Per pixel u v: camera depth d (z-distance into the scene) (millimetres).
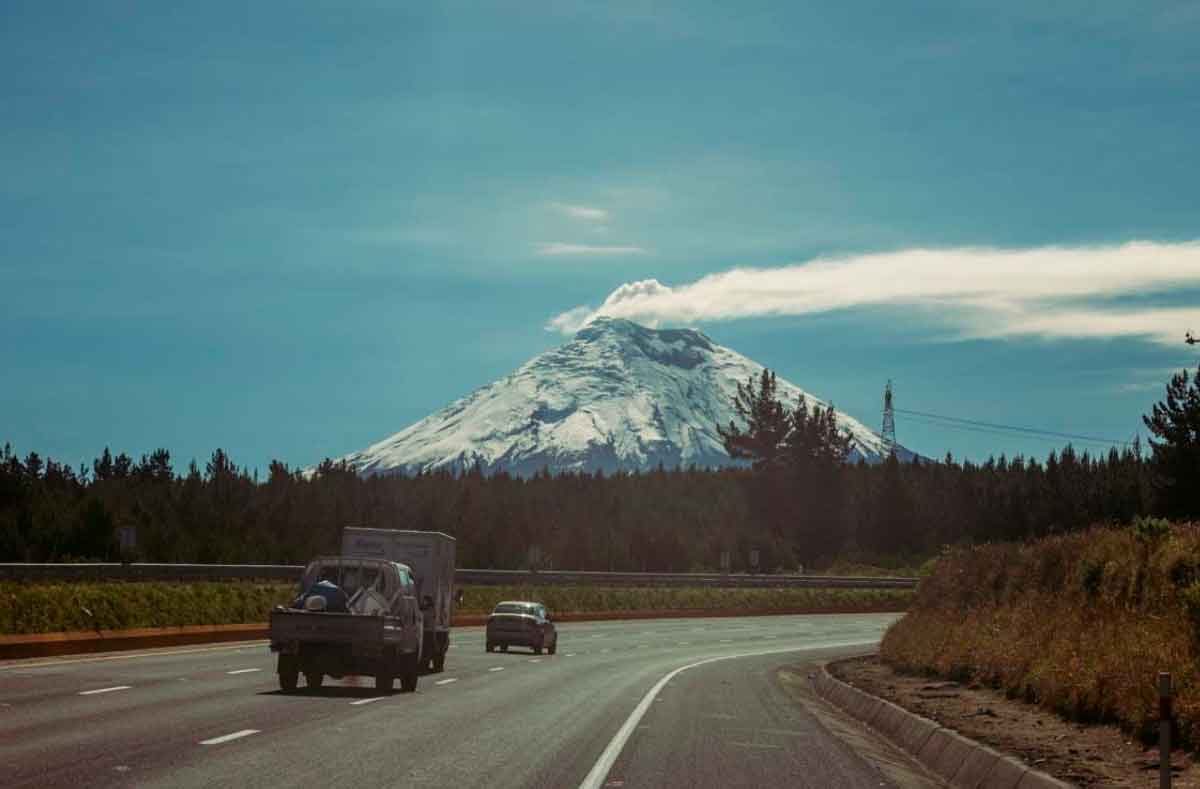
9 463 67562
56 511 61844
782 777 14344
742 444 144125
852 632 69562
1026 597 29359
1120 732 16938
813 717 23234
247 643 40781
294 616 23047
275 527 79688
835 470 132750
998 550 35281
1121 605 23297
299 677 26641
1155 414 74562
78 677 24047
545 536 103188
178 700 20047
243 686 23516
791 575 102875
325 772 12836
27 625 33625
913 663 32500
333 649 23062
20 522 60281
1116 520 32156
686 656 46438
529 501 138375
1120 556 24812
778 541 121625
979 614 31750
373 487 116125
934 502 145375
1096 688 18469
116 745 14180
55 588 36656
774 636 64500
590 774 13742
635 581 87062
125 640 34688
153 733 15430
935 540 137500
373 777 12656
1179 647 17641
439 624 33469
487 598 71688
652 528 116188
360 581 24922
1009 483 149000
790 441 135875
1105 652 19672
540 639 44438
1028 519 134250
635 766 14672
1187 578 21719
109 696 20266
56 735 14914
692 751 16531
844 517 132500
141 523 66375
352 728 17141
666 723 20375
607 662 40344
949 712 20672
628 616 78188
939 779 15742
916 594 42062
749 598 91000
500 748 15758
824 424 135625
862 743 19234
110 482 94375
